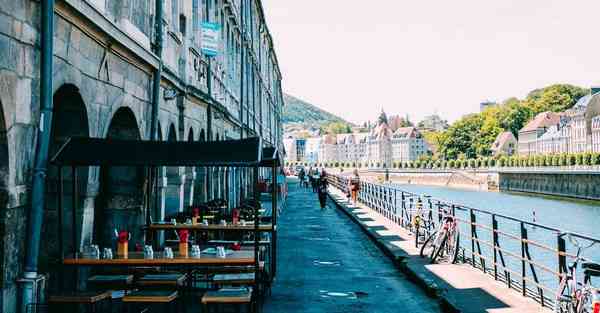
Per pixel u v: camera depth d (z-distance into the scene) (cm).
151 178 1271
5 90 647
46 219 948
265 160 1235
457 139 17162
